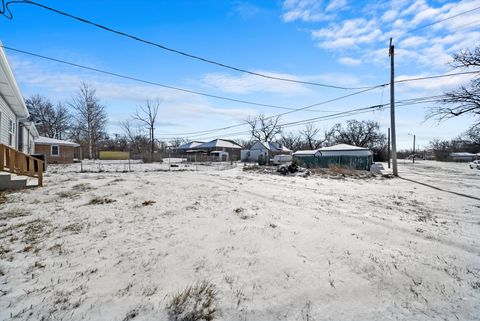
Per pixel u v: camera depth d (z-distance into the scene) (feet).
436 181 46.78
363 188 35.70
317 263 11.87
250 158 146.82
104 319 8.07
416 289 10.22
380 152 168.86
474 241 14.83
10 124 42.16
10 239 13.80
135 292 9.46
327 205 22.93
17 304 8.63
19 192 25.84
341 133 197.88
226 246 13.30
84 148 145.28
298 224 16.94
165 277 10.47
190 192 27.22
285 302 9.23
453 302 9.51
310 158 82.07
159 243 13.55
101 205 20.81
